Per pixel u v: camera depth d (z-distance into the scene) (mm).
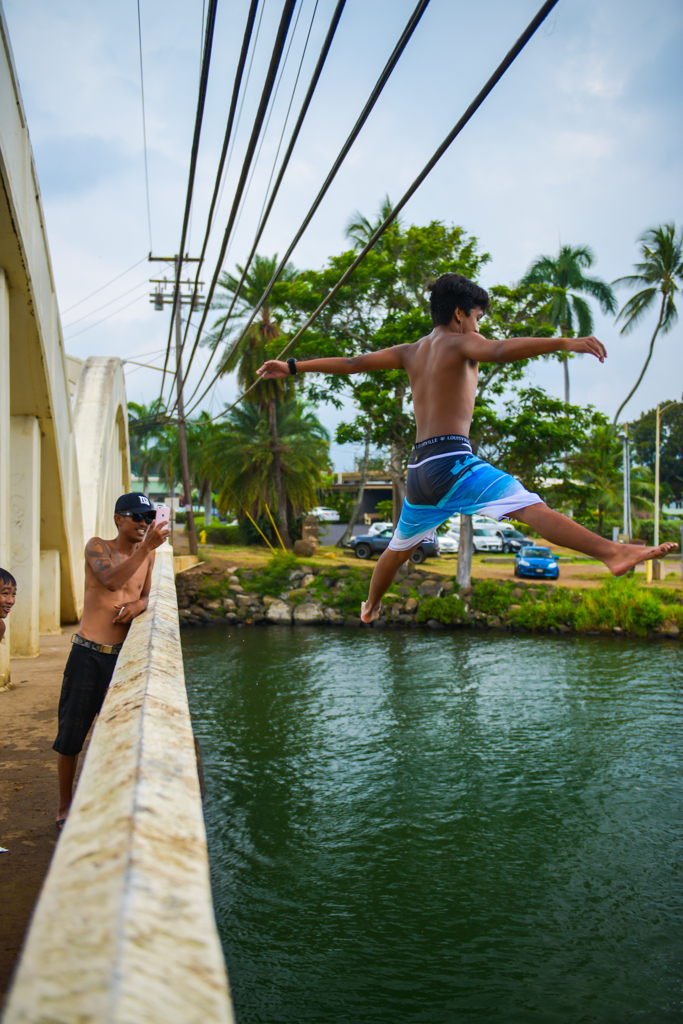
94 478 19438
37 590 11297
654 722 15445
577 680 19344
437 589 30031
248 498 42094
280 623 30297
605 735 14633
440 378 2775
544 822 10664
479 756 13398
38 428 11781
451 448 2705
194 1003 643
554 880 8984
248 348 39469
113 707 2000
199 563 33562
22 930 3496
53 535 13945
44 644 12547
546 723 15398
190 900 874
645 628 26672
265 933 7789
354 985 6844
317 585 31281
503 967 7199
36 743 6359
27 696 8102
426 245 29812
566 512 49906
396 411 30484
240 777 12367
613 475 52906
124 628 4477
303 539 42156
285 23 4688
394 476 35000
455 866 9320
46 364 10789
